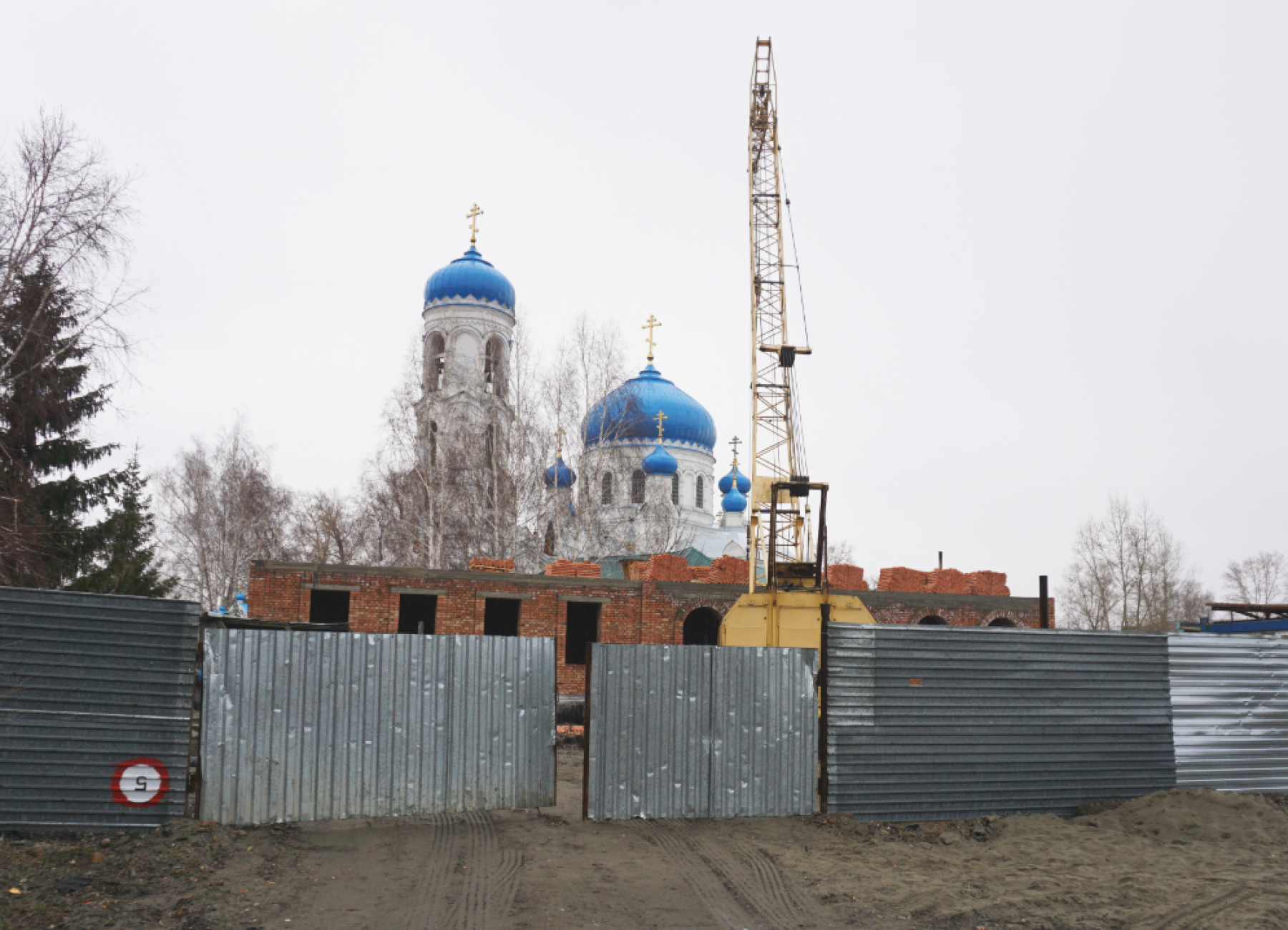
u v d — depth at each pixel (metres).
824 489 25.41
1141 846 11.47
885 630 12.77
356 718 11.28
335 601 35.72
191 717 10.89
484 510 37.44
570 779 17.14
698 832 11.57
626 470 41.09
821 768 12.49
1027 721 13.16
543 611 31.05
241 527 46.38
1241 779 14.06
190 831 10.30
